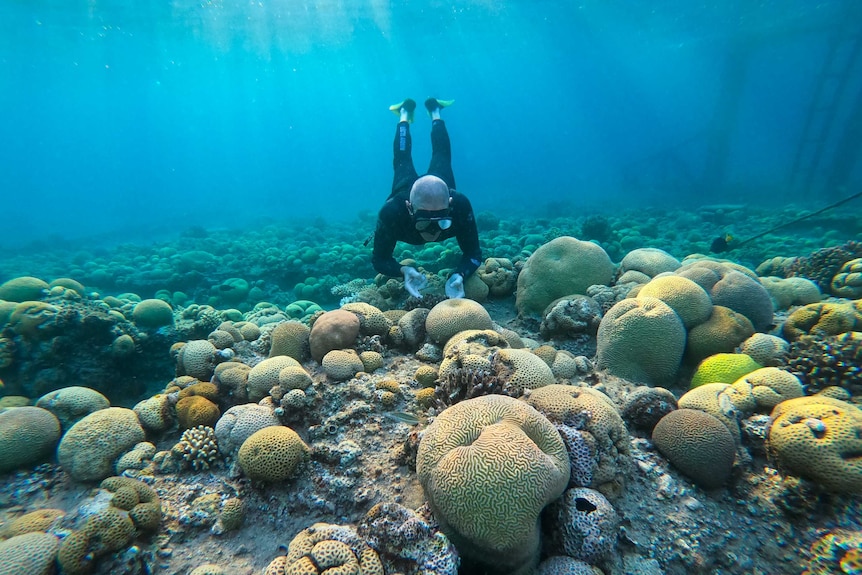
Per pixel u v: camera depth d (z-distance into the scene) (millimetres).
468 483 1925
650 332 3391
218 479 2869
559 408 2516
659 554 2121
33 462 3162
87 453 2988
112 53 37062
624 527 2213
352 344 3904
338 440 2941
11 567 2109
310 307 7691
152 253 17078
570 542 2092
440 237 5141
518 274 5785
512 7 28641
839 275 4727
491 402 2342
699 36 35375
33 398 4691
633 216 22297
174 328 6008
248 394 3494
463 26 33719
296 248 14922
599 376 3477
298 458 2707
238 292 10164
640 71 65375
